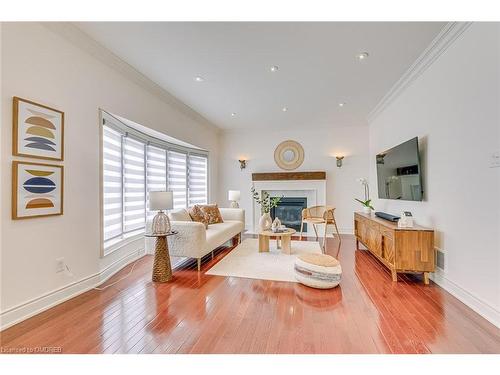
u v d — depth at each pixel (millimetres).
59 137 2424
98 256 2916
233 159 6863
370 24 2381
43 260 2273
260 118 5664
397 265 2932
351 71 3357
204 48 2791
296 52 2869
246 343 1781
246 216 6742
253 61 3084
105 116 3146
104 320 2082
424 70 3164
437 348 1735
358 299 2498
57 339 1826
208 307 2322
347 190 6121
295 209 6516
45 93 2301
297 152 6434
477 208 2262
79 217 2662
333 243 5066
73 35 2492
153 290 2717
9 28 2025
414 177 3289
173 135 4602
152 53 2902
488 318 2109
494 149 2064
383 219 3773
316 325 2012
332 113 5258
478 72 2230
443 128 2785
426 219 3164
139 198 4262
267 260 3826
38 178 2230
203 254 3395
